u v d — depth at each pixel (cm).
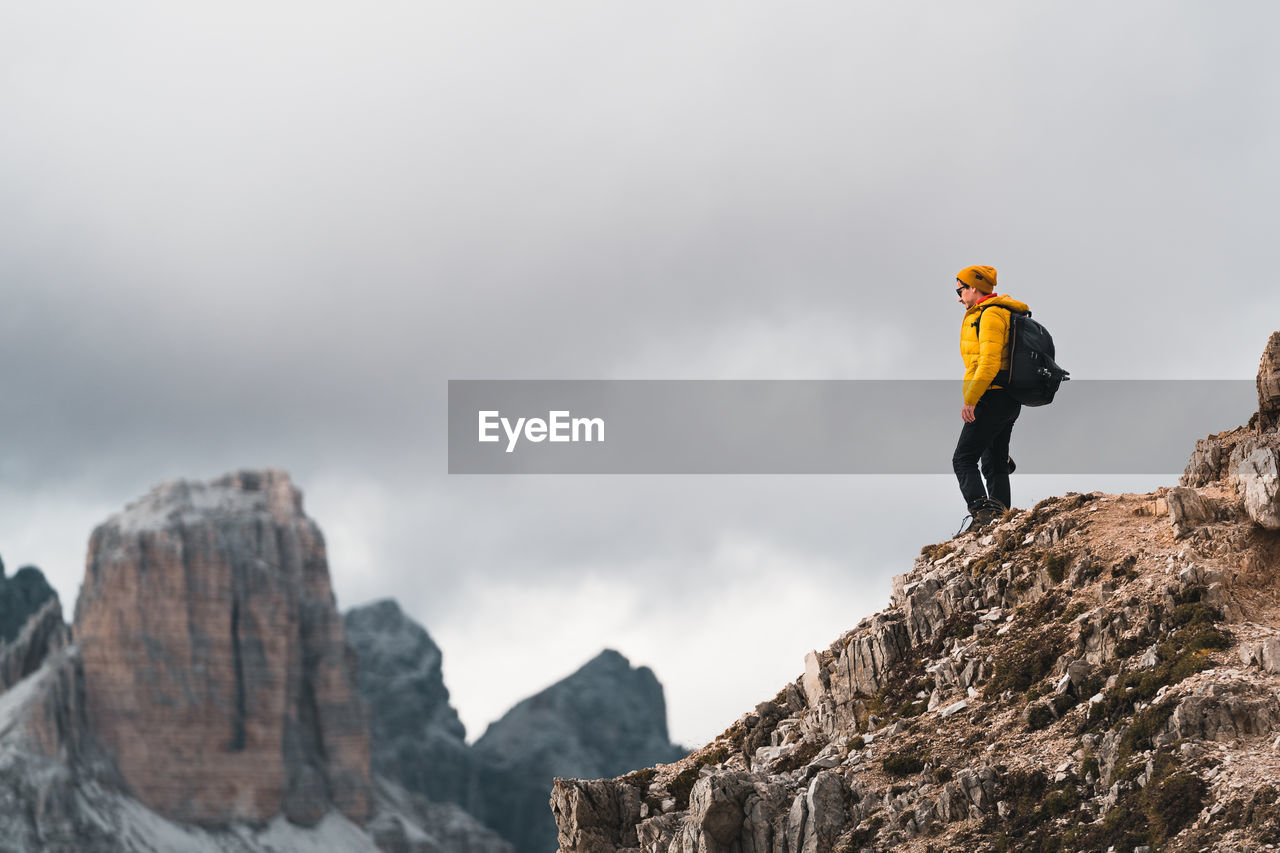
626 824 1884
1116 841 1340
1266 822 1232
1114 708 1512
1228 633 1530
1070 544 1886
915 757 1653
